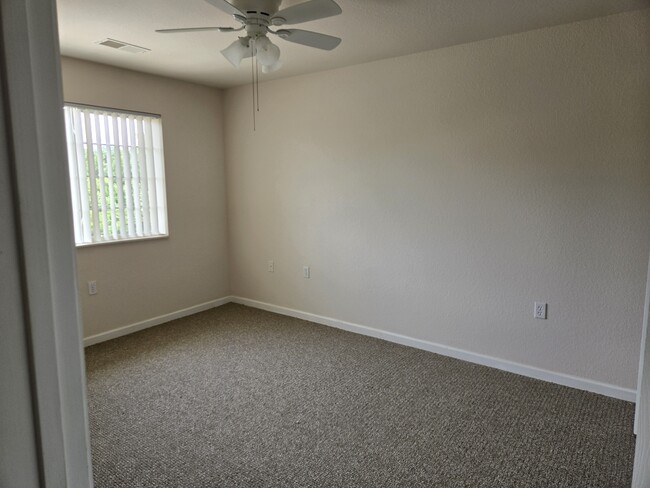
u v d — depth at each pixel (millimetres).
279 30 2314
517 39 2943
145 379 3129
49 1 413
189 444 2357
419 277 3619
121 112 3824
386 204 3723
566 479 2068
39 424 425
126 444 2357
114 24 2717
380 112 3641
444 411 2684
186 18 2631
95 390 2965
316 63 3670
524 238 3078
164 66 3730
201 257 4688
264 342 3838
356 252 3969
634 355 2752
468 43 3137
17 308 399
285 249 4488
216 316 4566
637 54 2564
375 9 2504
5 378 395
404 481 2066
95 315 3814
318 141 4062
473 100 3176
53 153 422
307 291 4387
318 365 3361
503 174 3111
